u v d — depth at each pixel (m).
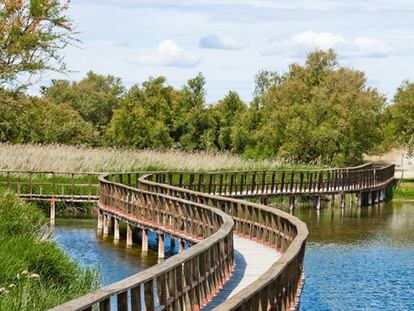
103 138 83.00
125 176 45.88
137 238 34.53
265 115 81.38
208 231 23.02
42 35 32.31
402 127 78.31
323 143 71.25
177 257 13.21
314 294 25.62
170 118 87.94
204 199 28.25
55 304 15.33
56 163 44.41
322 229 41.25
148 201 29.80
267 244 23.02
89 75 128.88
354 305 24.14
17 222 22.86
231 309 9.24
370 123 72.62
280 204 52.50
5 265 16.61
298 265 15.99
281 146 71.94
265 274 11.65
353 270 29.61
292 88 80.69
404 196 63.50
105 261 27.92
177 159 51.88
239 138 80.75
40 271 18.39
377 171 57.16
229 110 92.25
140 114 79.56
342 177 51.22
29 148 47.16
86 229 36.12
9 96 33.22
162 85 89.06
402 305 24.25
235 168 53.91
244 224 24.69
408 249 34.75
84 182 42.84
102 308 9.96
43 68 32.69
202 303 15.23
